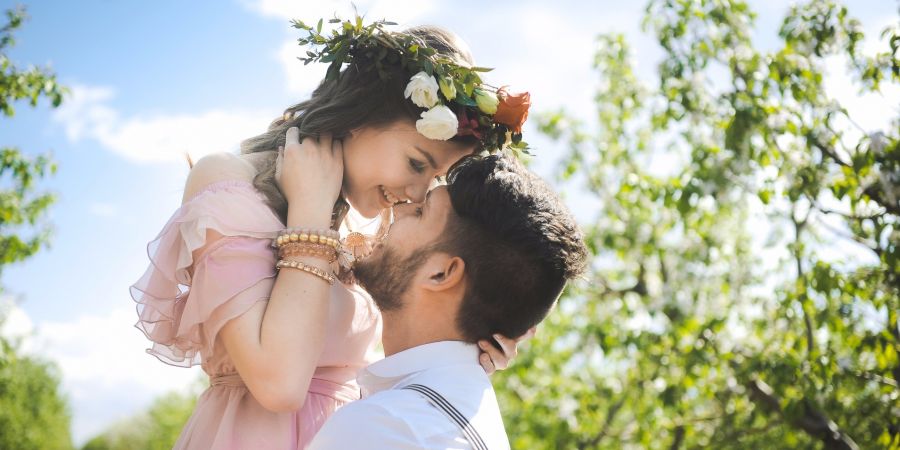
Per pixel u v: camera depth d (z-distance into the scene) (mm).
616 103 8781
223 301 1855
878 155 4621
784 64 5289
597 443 9117
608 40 8750
